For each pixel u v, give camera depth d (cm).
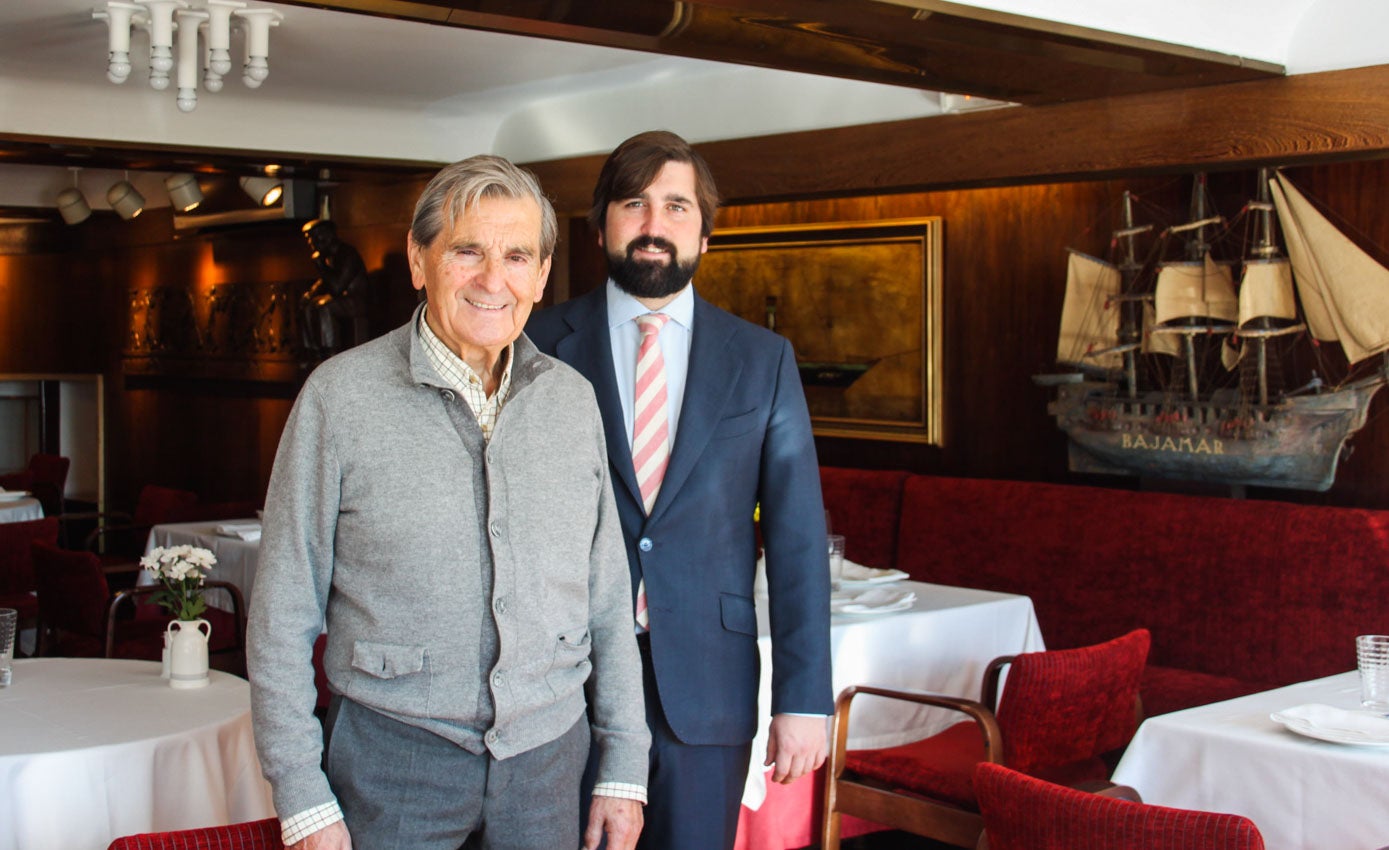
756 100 582
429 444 185
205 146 659
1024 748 325
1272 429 470
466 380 192
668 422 241
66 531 980
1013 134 496
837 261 616
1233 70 422
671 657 232
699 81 604
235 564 552
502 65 588
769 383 244
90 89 629
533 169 692
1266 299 466
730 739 237
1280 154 429
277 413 881
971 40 377
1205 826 201
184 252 980
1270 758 271
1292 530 460
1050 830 218
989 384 573
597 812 207
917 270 588
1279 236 471
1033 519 528
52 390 1098
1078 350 526
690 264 237
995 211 566
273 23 502
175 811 291
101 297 1073
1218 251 493
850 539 589
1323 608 450
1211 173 494
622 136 643
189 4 488
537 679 192
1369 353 448
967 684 416
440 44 546
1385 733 272
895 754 369
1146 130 459
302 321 800
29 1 477
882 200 607
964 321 580
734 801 240
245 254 908
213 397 951
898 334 596
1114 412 513
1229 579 472
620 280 237
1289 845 269
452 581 184
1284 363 477
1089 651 327
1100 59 404
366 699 183
